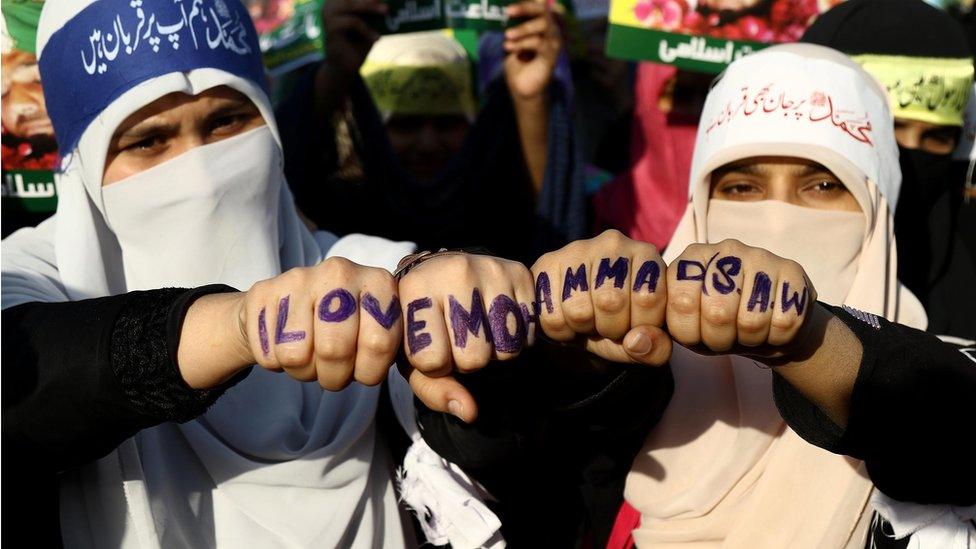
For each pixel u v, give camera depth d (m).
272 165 1.72
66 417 1.21
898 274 2.41
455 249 1.39
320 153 3.09
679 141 3.32
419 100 3.43
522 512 1.71
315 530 1.51
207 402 1.21
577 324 1.14
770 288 1.07
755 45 2.72
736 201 1.84
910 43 2.32
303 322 1.07
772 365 1.20
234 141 1.66
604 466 1.79
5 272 1.48
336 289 1.08
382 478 1.65
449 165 3.15
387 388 1.71
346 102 3.17
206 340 1.16
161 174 1.60
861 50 2.35
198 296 1.21
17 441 1.23
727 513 1.61
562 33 3.11
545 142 3.06
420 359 1.10
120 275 1.70
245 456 1.55
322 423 1.57
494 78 3.46
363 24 3.00
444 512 1.53
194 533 1.48
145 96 1.56
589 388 1.33
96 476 1.39
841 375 1.20
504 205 3.08
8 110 2.22
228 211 1.65
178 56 1.58
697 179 1.85
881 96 1.88
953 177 2.57
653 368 1.37
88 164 1.62
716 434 1.67
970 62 2.33
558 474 1.75
